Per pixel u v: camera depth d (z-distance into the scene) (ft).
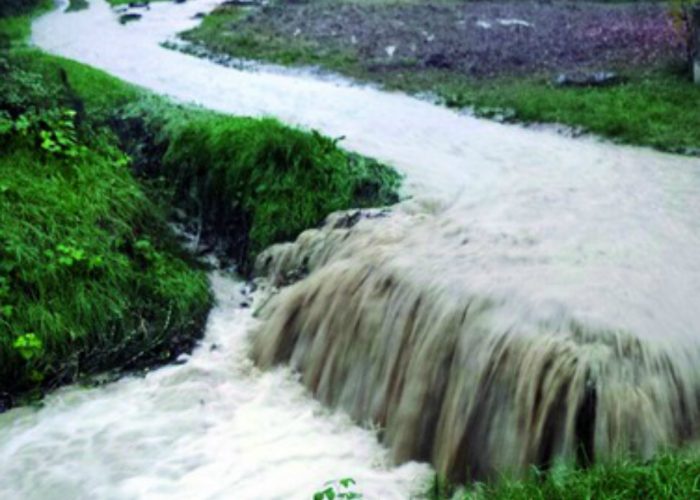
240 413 21.58
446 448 18.74
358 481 18.34
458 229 25.90
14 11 84.99
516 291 20.29
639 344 17.85
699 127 37.58
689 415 17.40
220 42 67.15
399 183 30.81
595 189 30.66
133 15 83.97
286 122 40.63
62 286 24.06
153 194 31.60
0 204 25.41
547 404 17.13
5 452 19.97
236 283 28.68
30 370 22.52
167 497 18.19
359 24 73.72
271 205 29.01
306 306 23.93
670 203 28.89
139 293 25.50
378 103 46.62
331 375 22.21
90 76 44.68
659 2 79.92
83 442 20.26
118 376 23.26
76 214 26.55
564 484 15.34
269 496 17.94
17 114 30.17
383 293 22.07
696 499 13.82
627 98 43.09
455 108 45.44
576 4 83.71
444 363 19.65
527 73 52.54
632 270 22.44
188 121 33.71
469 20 74.90
